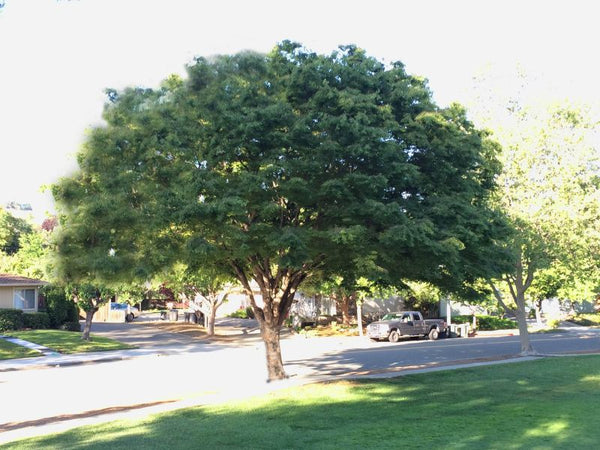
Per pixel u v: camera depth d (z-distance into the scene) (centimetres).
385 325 3419
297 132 1237
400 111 1405
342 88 1359
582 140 2258
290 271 1641
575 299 3762
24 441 1013
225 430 1050
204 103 1313
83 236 1306
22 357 2566
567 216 2205
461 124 1542
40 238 4012
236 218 1279
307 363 2303
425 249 1276
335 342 3388
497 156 2195
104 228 1288
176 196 1221
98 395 1616
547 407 1247
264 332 1727
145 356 2686
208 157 1281
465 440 943
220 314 6031
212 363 2386
